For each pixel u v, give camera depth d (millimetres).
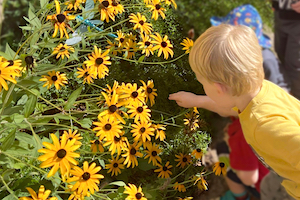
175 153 1941
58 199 1301
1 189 1211
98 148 1499
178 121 2020
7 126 1208
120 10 1442
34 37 1333
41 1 1372
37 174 1438
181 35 2328
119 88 1423
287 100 1254
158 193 1673
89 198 1317
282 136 1096
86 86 1983
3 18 1933
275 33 1939
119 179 1695
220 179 1868
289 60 1843
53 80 1458
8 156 1161
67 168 1053
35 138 1162
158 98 2090
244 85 1160
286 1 1806
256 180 1576
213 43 1150
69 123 1660
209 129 2045
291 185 1376
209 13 2359
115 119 1311
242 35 1162
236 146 1588
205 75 1207
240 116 1265
